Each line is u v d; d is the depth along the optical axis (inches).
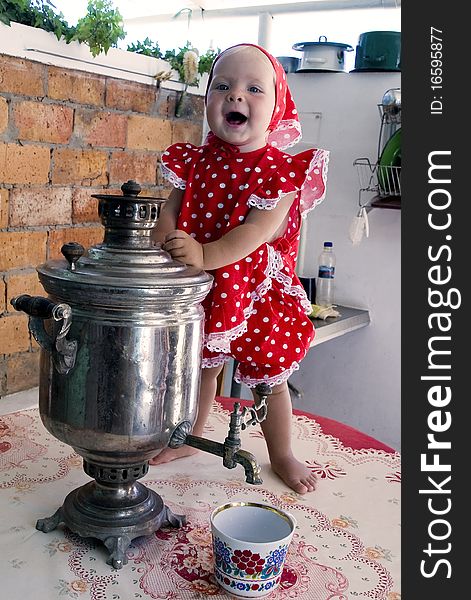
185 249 31.4
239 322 35.9
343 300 76.1
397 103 66.4
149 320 24.7
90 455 26.8
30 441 38.0
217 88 36.3
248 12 76.2
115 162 64.9
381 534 30.5
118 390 24.8
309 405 80.2
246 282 36.0
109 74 62.0
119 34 61.0
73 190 60.9
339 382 77.7
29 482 33.0
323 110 74.6
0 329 56.4
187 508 31.6
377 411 75.8
